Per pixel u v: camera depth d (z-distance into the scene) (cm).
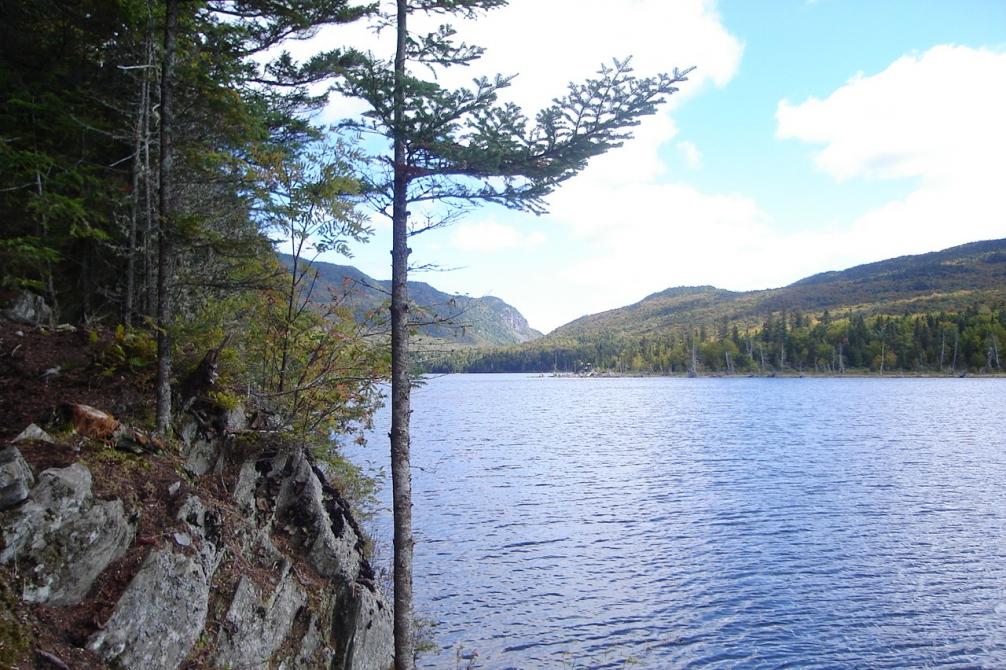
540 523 2747
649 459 4603
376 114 870
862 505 3028
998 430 6109
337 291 1238
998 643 1588
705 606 1850
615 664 1517
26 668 570
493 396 14175
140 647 682
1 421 774
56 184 1012
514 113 854
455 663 1519
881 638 1628
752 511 2950
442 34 984
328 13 1099
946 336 18300
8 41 1119
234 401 1030
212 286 1027
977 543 2381
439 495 3322
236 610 830
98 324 1195
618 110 845
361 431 1344
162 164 887
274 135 1397
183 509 812
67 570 660
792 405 9756
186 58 1052
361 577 1152
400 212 978
